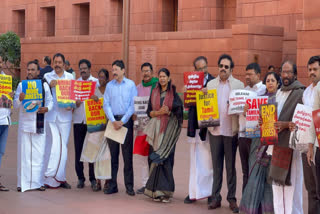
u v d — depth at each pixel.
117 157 8.23
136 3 25.31
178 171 9.99
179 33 19.88
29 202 7.54
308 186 6.14
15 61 31.00
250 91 6.80
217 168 7.30
